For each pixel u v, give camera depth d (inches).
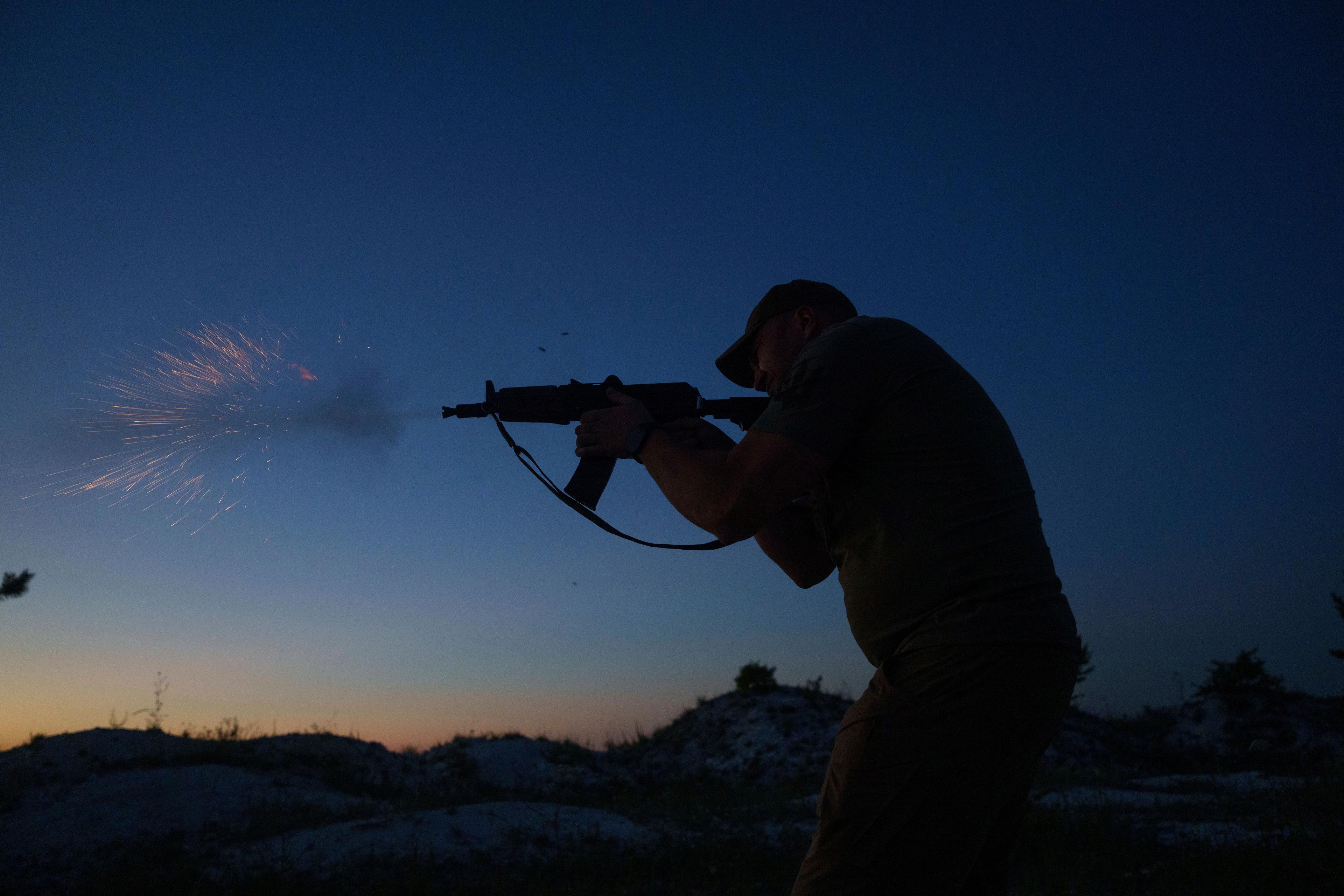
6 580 323.0
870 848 58.7
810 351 67.1
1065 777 421.7
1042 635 59.0
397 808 295.3
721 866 228.2
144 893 211.8
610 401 89.9
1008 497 63.0
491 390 94.3
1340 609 576.4
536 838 253.8
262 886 208.7
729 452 67.5
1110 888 203.8
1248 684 651.5
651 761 612.4
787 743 583.8
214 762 368.8
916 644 60.9
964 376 67.6
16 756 354.6
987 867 68.4
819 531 85.4
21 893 223.5
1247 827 257.4
